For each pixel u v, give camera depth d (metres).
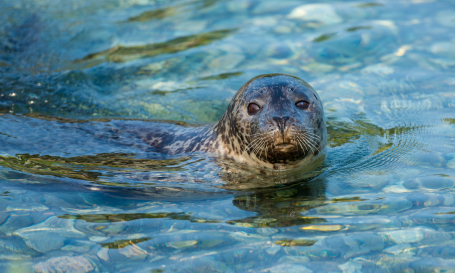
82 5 16.95
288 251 4.88
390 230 5.15
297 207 5.96
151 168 7.50
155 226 5.57
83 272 4.66
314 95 7.68
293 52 13.12
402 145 7.92
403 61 12.16
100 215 5.91
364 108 9.91
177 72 12.32
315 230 5.29
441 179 6.40
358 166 7.29
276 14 15.95
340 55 12.79
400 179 6.57
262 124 7.09
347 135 8.68
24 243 5.21
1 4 16.16
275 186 6.81
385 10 15.59
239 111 7.67
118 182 6.96
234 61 12.79
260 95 7.37
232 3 17.12
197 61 12.91
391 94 10.50
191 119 10.00
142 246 5.09
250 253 4.88
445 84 10.71
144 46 14.05
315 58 12.70
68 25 15.13
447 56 12.22
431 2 15.95
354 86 11.01
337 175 7.02
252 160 7.68
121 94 11.16
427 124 8.79
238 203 6.21
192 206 6.14
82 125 9.20
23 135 8.71
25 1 16.66
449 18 14.55
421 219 5.33
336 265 4.59
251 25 15.21
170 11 16.81
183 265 4.70
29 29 14.60
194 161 7.83
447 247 4.74
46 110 10.34
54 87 11.33
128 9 16.94
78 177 7.12
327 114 9.70
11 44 13.50
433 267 4.44
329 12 15.71
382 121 9.25
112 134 8.82
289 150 7.10
